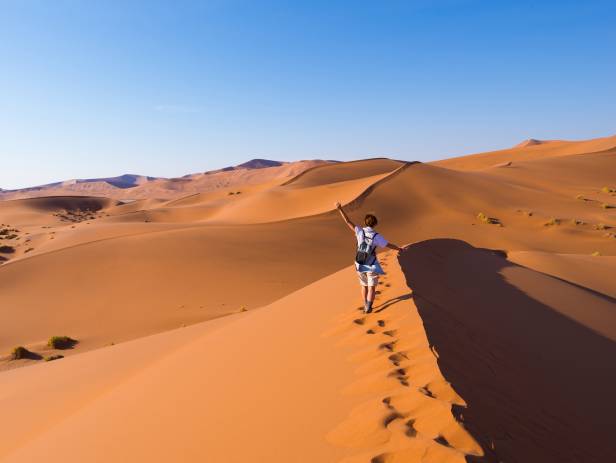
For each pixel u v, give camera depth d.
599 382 6.75
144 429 5.36
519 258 26.03
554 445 3.85
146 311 33.34
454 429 3.17
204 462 3.95
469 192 70.75
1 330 30.53
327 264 44.62
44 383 12.57
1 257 57.47
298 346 6.48
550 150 163.12
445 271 12.53
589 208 66.94
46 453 5.97
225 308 32.50
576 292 14.11
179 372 7.81
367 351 5.17
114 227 69.75
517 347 7.23
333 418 3.89
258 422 4.37
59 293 37.91
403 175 76.31
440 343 5.14
